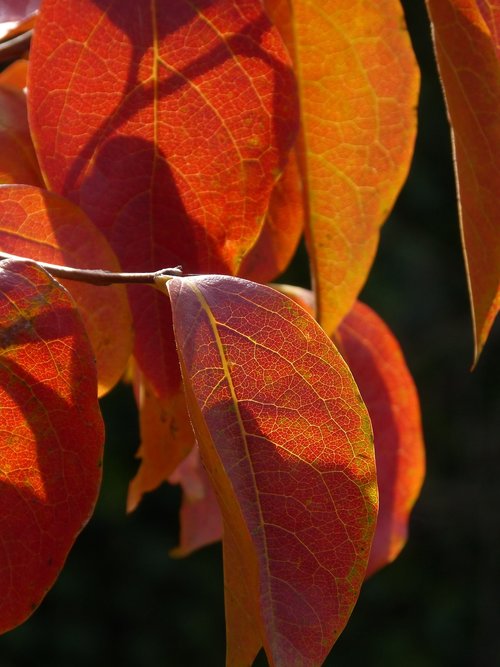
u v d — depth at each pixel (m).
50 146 0.53
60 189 0.53
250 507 0.45
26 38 0.60
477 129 0.53
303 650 0.44
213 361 0.46
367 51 0.58
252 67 0.53
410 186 3.31
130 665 3.13
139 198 0.54
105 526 3.15
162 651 3.16
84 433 0.48
